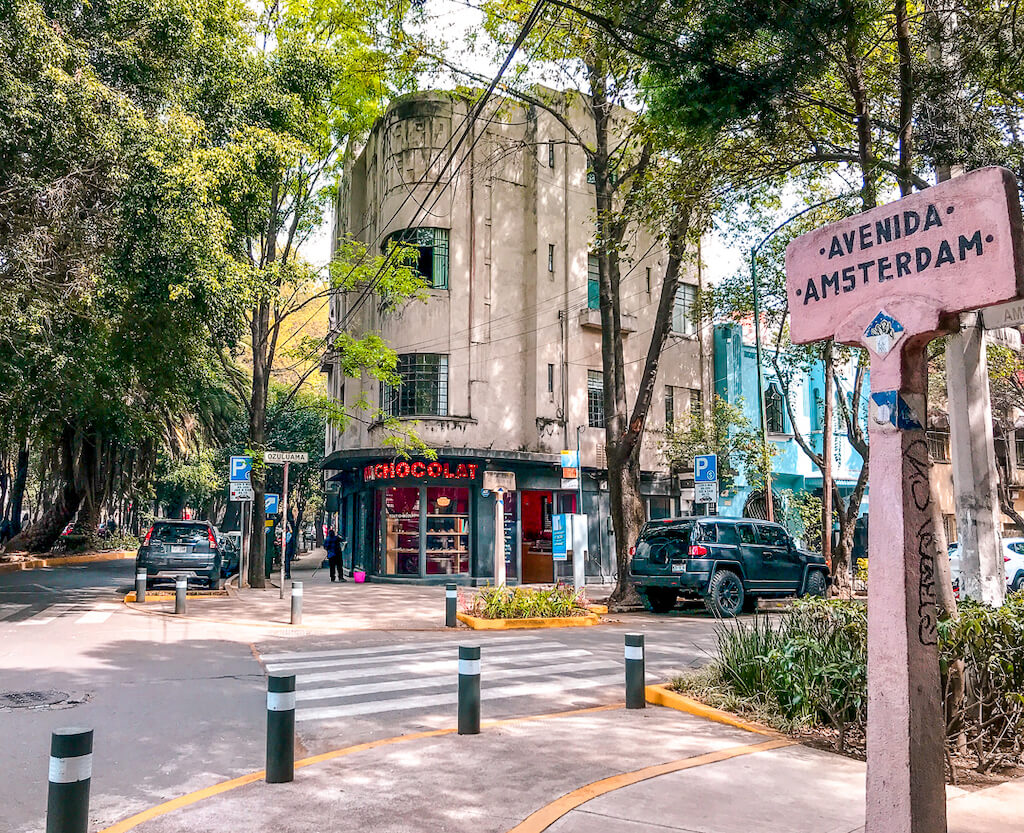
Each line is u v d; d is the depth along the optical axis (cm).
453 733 693
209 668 1016
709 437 2541
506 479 2331
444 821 484
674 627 1493
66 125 1284
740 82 832
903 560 360
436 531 2400
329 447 3538
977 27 888
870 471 379
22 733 704
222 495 4931
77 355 1686
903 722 350
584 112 2705
